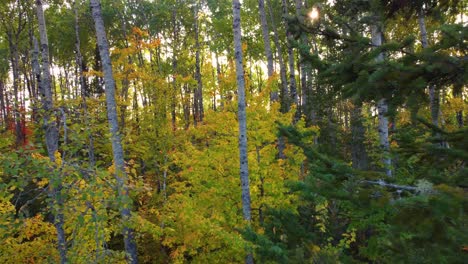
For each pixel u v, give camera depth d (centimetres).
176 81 1366
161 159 1263
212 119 873
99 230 546
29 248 571
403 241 195
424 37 644
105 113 528
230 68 892
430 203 161
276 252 383
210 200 851
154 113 1296
